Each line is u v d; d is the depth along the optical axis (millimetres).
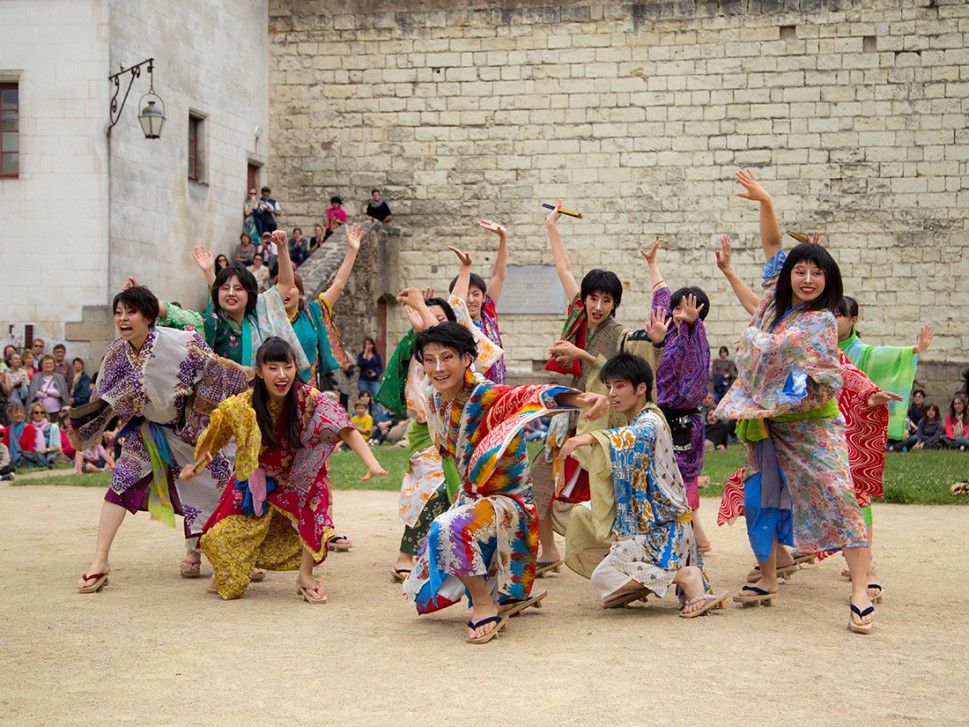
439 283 26109
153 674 5207
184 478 7125
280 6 26609
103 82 19984
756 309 6988
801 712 4602
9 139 20344
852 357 8156
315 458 6969
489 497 6125
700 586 6551
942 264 24156
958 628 6168
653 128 25219
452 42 26047
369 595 7176
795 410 6336
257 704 4738
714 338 24922
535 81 25703
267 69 26672
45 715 4594
